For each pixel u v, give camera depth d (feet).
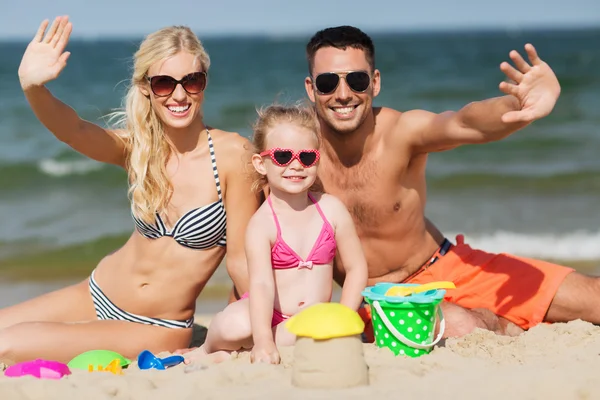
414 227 16.44
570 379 10.96
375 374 11.87
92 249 32.78
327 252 14.53
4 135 63.67
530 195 41.96
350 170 16.07
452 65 151.84
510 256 16.70
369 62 15.75
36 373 12.45
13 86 106.32
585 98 84.58
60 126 15.06
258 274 13.94
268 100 88.48
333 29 15.72
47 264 30.66
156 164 15.57
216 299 25.66
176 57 15.12
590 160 51.39
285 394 10.78
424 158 16.05
